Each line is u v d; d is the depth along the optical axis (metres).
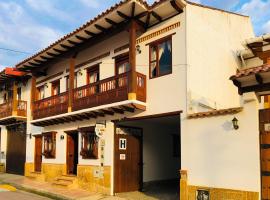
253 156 8.30
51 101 16.28
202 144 9.61
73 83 14.89
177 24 11.29
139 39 12.51
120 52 13.41
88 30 12.98
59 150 16.67
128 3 10.85
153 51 12.08
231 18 13.67
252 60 13.68
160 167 15.30
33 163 19.42
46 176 17.31
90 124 14.59
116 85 12.18
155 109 11.56
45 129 18.11
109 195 12.85
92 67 14.97
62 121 15.77
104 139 13.56
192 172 9.78
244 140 8.54
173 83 11.10
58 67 17.50
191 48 11.04
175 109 10.87
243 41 12.96
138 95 11.62
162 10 11.29
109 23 12.32
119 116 12.98
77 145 16.55
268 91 8.23
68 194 13.16
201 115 9.69
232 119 8.84
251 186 8.27
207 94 11.55
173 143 16.38
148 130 14.85
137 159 14.12
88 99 13.55
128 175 13.62
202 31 11.75
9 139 22.92
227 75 12.94
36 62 17.02
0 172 22.70
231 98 12.95
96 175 13.73
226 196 8.78
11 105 20.47
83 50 15.38
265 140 8.17
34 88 18.22
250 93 8.38
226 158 8.91
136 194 13.02
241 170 8.52
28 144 20.11
